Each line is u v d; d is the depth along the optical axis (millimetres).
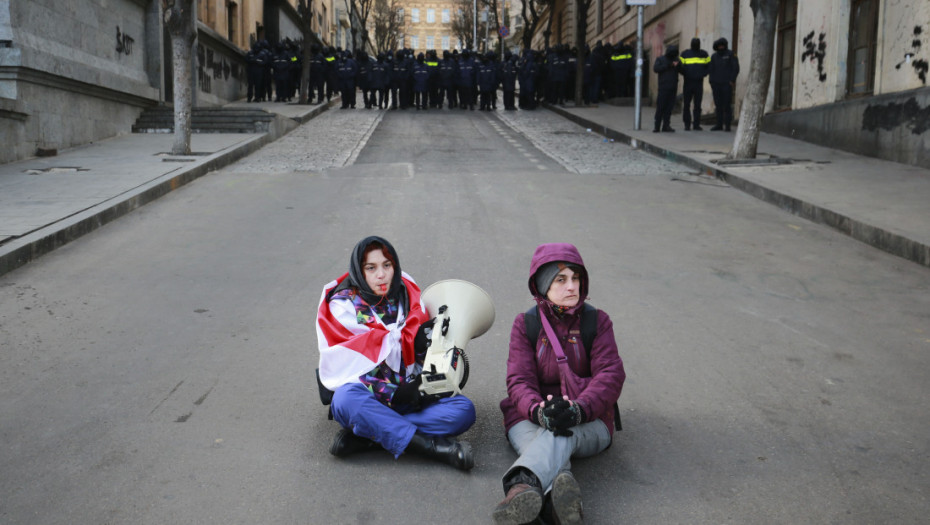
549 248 3617
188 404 4465
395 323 3912
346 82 27453
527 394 3543
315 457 3859
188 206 10367
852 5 15711
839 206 9719
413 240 8617
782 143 16688
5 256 7125
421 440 3732
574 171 13820
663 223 9602
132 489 3518
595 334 3670
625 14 32969
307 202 10672
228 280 7059
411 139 19328
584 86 29375
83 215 8883
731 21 22703
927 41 13039
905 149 13516
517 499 2994
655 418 4336
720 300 6590
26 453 3846
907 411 4406
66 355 5195
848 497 3494
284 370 5008
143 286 6828
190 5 14250
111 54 19172
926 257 7703
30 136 14734
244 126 18578
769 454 3908
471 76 28422
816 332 5785
